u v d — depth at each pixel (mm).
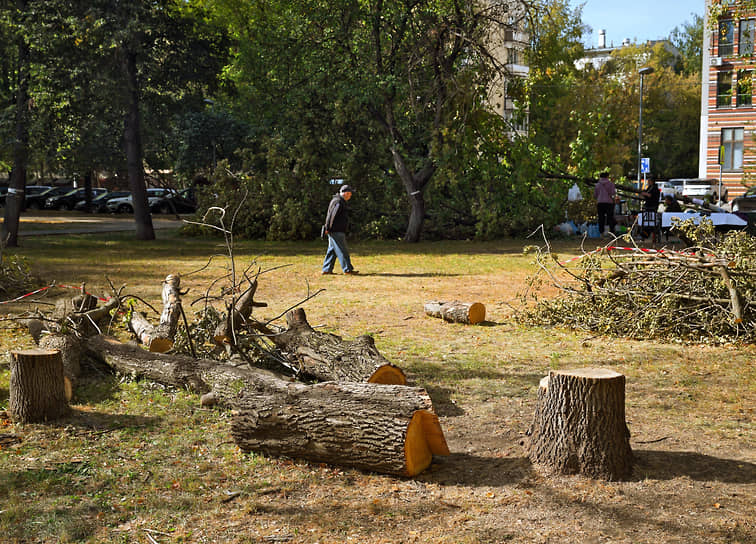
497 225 24172
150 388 6242
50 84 21344
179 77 24906
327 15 24344
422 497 4027
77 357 6699
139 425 5309
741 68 26859
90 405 5809
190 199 45406
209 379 5922
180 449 4797
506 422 5391
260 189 25969
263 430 4637
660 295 8531
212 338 6988
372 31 23812
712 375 6766
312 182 25484
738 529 3609
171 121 26703
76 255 18562
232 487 4160
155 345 6859
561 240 23453
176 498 4008
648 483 4195
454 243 23547
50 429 5184
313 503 3945
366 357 6008
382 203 25859
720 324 8344
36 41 20719
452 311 9609
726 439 4980
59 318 7406
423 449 4402
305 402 4562
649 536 3547
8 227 21141
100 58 21906
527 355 7680
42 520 3725
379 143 25172
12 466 4469
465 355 7664
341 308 10609
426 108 24328
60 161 23219
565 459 4305
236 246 22328
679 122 65500
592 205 25453
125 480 4270
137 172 24203
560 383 4340
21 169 21266
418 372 6902
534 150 23812
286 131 26344
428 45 22672
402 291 12406
